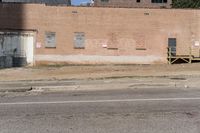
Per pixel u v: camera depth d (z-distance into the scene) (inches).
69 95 587.2
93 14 1882.4
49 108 446.6
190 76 927.7
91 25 1882.4
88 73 1116.5
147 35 1902.1
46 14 1866.4
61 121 370.0
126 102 488.4
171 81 778.2
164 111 416.5
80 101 504.4
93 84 737.6
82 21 1881.2
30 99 538.0
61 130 333.7
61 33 1873.8
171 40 1915.6
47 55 1866.4
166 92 606.2
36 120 374.9
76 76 992.9
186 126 342.3
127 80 818.2
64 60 1875.0
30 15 1861.5
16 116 396.5
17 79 935.7
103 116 392.8
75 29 1877.5
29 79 928.3
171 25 1913.1
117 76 946.1
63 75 1058.1
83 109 437.1
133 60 1898.4
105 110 428.5
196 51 1919.3
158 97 536.7
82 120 374.3
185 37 1915.6
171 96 548.1
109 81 804.0
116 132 325.1
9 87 705.6
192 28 1919.3
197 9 1916.8
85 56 1878.7
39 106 463.2
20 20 1854.1
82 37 1881.2
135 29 1899.6
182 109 427.8
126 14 1893.5
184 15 1914.4
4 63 1845.5
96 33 1882.4
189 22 1919.3
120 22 1892.2
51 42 1870.1
